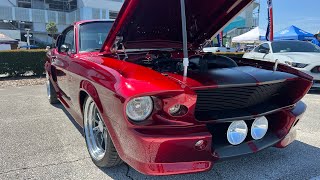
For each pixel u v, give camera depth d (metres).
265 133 2.54
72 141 3.46
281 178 2.55
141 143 1.96
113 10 47.19
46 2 46.34
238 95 2.39
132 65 2.46
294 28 15.60
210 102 2.29
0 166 2.78
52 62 4.54
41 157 2.99
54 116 4.61
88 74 2.61
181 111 2.03
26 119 4.43
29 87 7.95
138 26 3.01
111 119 2.19
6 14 42.22
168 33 3.40
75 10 46.25
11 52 9.85
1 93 6.89
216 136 2.30
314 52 7.33
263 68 3.06
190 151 2.04
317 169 2.71
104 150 2.68
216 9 3.12
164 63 2.70
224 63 2.90
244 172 2.66
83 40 3.55
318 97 6.25
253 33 17.02
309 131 3.80
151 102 1.98
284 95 2.78
